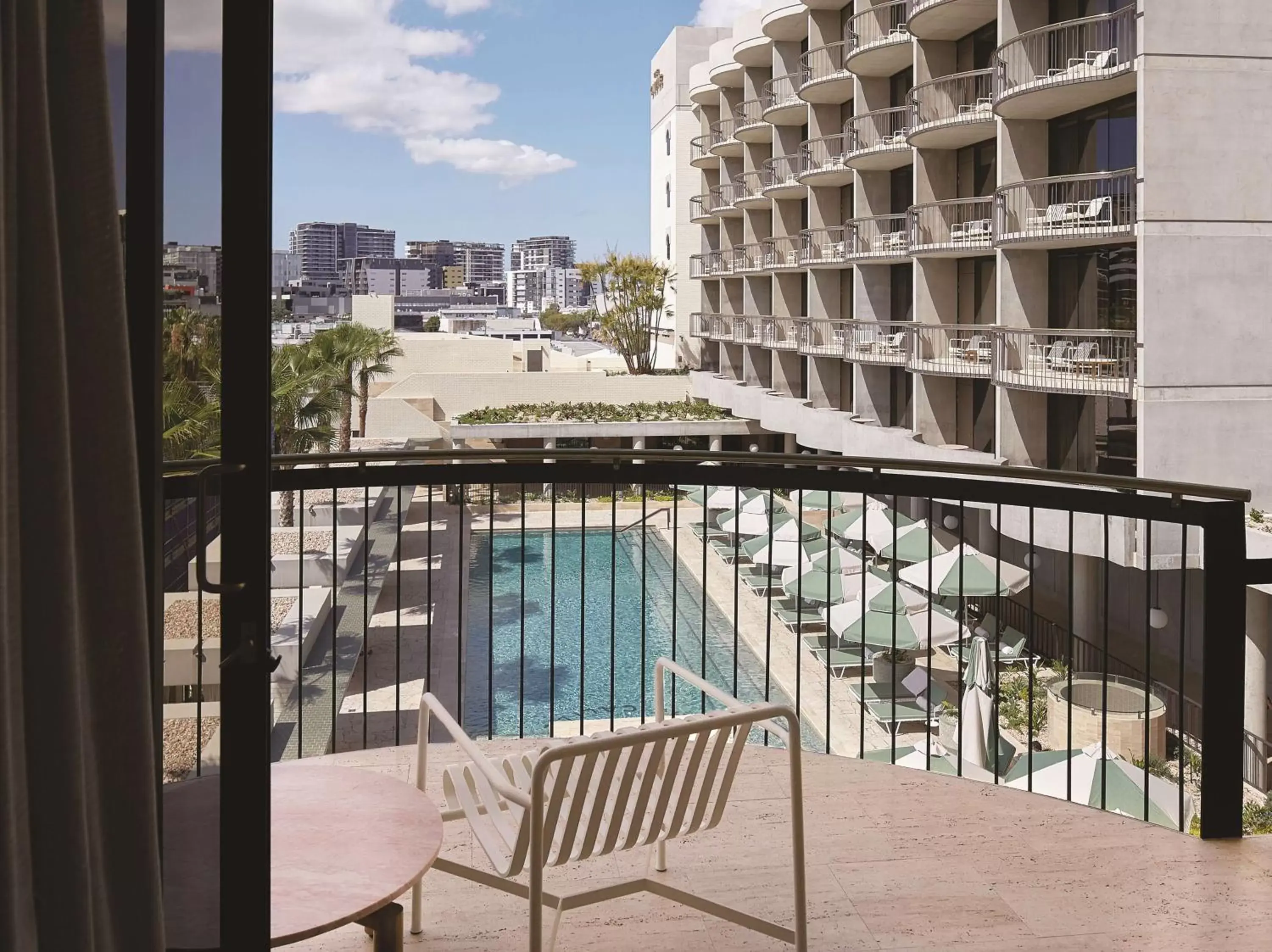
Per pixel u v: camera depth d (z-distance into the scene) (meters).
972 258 20.95
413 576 20.50
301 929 1.88
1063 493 3.44
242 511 1.64
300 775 2.60
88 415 1.16
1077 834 3.36
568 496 29.34
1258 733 13.34
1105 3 16.48
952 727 11.84
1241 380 15.37
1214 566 3.28
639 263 39.81
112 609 1.18
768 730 2.67
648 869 3.17
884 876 3.10
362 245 184.88
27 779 1.08
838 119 27.70
